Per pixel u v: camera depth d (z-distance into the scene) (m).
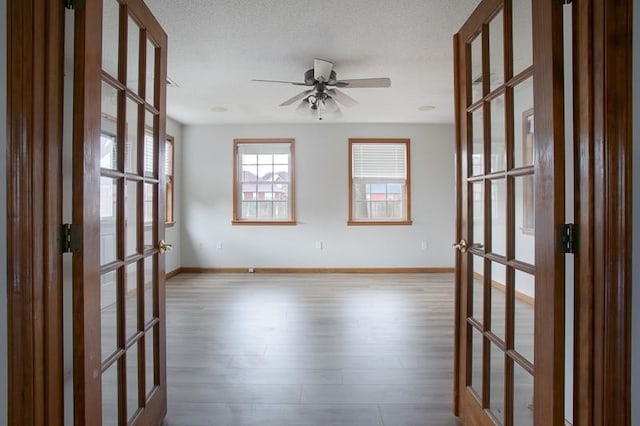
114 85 1.45
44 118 1.10
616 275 1.05
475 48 1.82
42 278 1.11
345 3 2.37
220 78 3.72
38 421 1.10
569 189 1.31
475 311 1.83
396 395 2.16
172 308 3.95
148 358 1.83
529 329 1.45
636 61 1.05
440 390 2.22
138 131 1.66
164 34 1.89
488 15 1.60
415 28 2.69
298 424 1.88
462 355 1.89
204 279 5.41
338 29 2.71
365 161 5.93
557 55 1.16
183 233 5.91
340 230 5.91
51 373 1.14
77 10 1.19
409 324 3.42
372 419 1.92
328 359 2.65
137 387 1.66
